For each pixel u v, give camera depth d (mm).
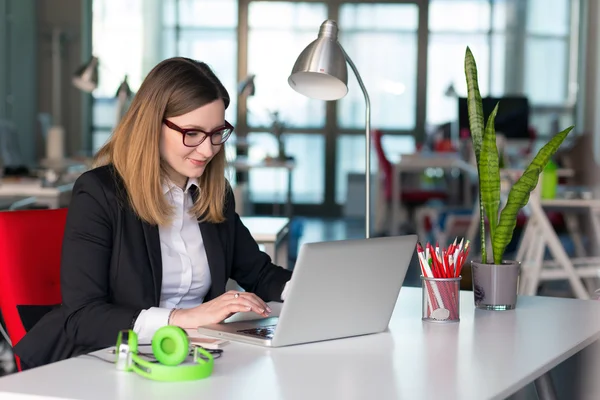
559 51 11000
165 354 1468
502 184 5023
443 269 1987
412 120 11273
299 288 1662
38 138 10930
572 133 10664
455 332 1881
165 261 2135
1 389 1367
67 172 6395
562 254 4320
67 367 1508
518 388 1484
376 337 1819
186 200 2191
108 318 1884
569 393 2416
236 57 11336
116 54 11312
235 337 1763
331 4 11211
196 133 2027
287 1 11234
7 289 2211
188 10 11336
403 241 1848
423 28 11156
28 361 1966
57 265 2301
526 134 8000
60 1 11047
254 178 11383
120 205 2049
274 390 1387
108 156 2133
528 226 4695
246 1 11266
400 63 11242
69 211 2051
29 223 2266
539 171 2180
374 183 9344
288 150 11422
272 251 3354
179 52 11367
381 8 11203
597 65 10258
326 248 1677
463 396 1383
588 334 1876
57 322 1961
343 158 11414
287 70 11312
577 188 5602
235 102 11320
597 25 10336
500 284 2148
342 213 11453
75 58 11109
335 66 2188
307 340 1737
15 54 10648
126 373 1472
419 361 1605
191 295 2191
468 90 2402
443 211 7109
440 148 9180
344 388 1409
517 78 11102
